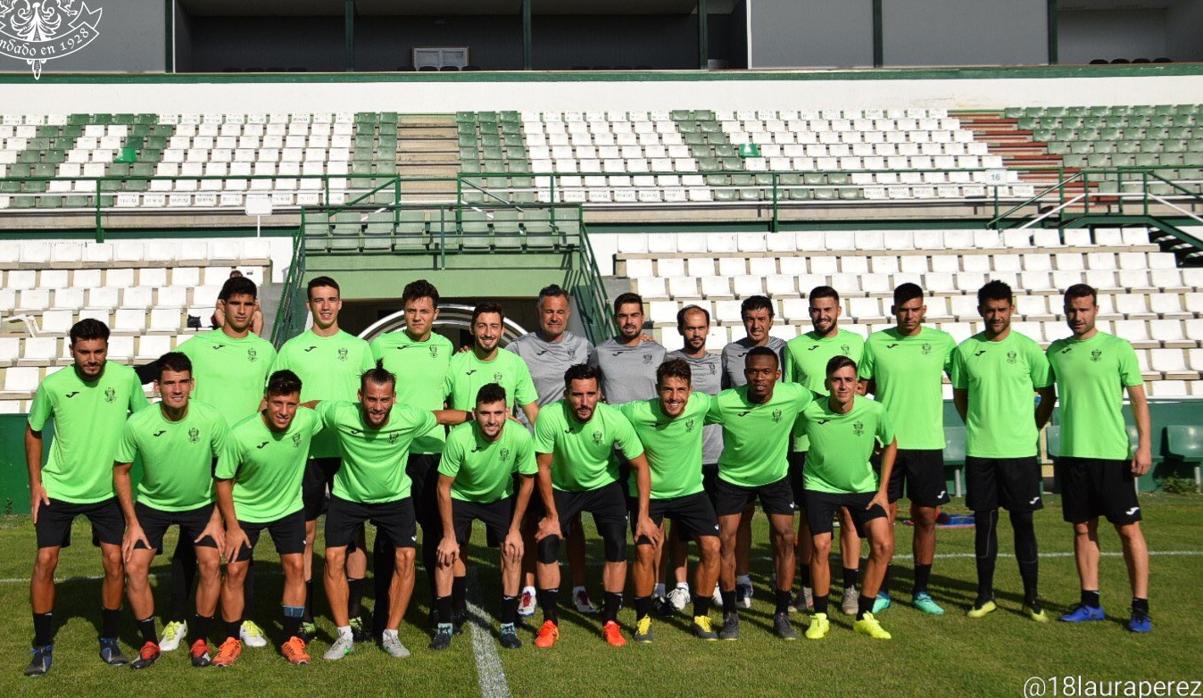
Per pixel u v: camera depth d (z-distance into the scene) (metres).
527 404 5.86
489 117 19.94
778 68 22.23
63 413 4.90
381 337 5.84
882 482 5.43
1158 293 13.55
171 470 4.91
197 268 12.66
